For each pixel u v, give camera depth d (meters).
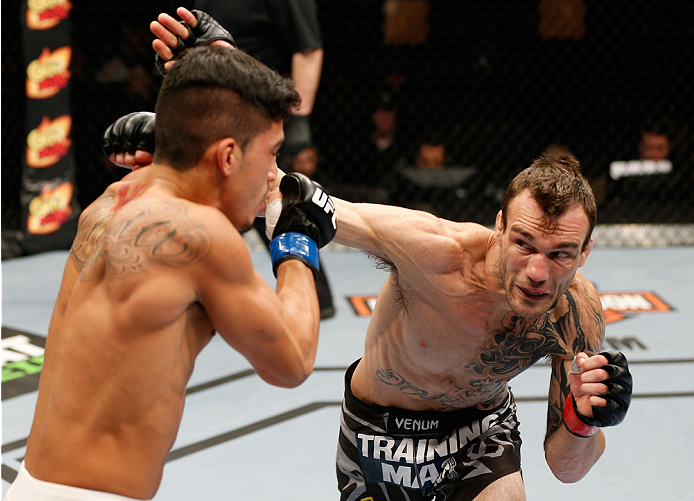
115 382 1.41
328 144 6.88
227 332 1.45
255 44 4.20
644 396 3.61
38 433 1.52
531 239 1.64
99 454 1.43
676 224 6.65
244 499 2.84
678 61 6.69
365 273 5.57
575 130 7.02
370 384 2.15
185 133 1.43
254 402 3.63
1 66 6.50
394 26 6.66
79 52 6.43
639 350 4.14
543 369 3.93
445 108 6.82
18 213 6.66
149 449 1.44
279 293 1.55
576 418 1.74
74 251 1.58
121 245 1.41
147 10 6.43
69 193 5.94
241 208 1.50
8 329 4.50
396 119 6.80
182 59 1.45
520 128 6.82
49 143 5.80
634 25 6.70
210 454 3.16
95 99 6.61
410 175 6.43
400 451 2.12
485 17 6.70
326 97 6.80
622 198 6.87
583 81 6.91
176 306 1.40
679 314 4.67
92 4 6.38
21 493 1.46
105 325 1.42
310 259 1.60
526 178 1.70
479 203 6.66
